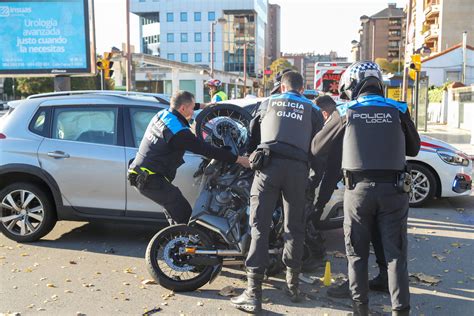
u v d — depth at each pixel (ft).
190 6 312.71
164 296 14.28
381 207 11.53
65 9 47.55
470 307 13.71
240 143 15.61
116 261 17.24
